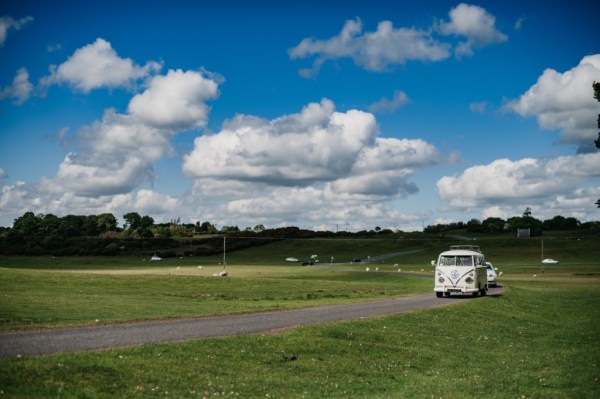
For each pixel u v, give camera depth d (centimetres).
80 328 2416
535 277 10794
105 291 5962
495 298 4672
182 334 2280
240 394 1589
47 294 4931
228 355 1942
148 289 6538
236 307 4044
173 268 15975
